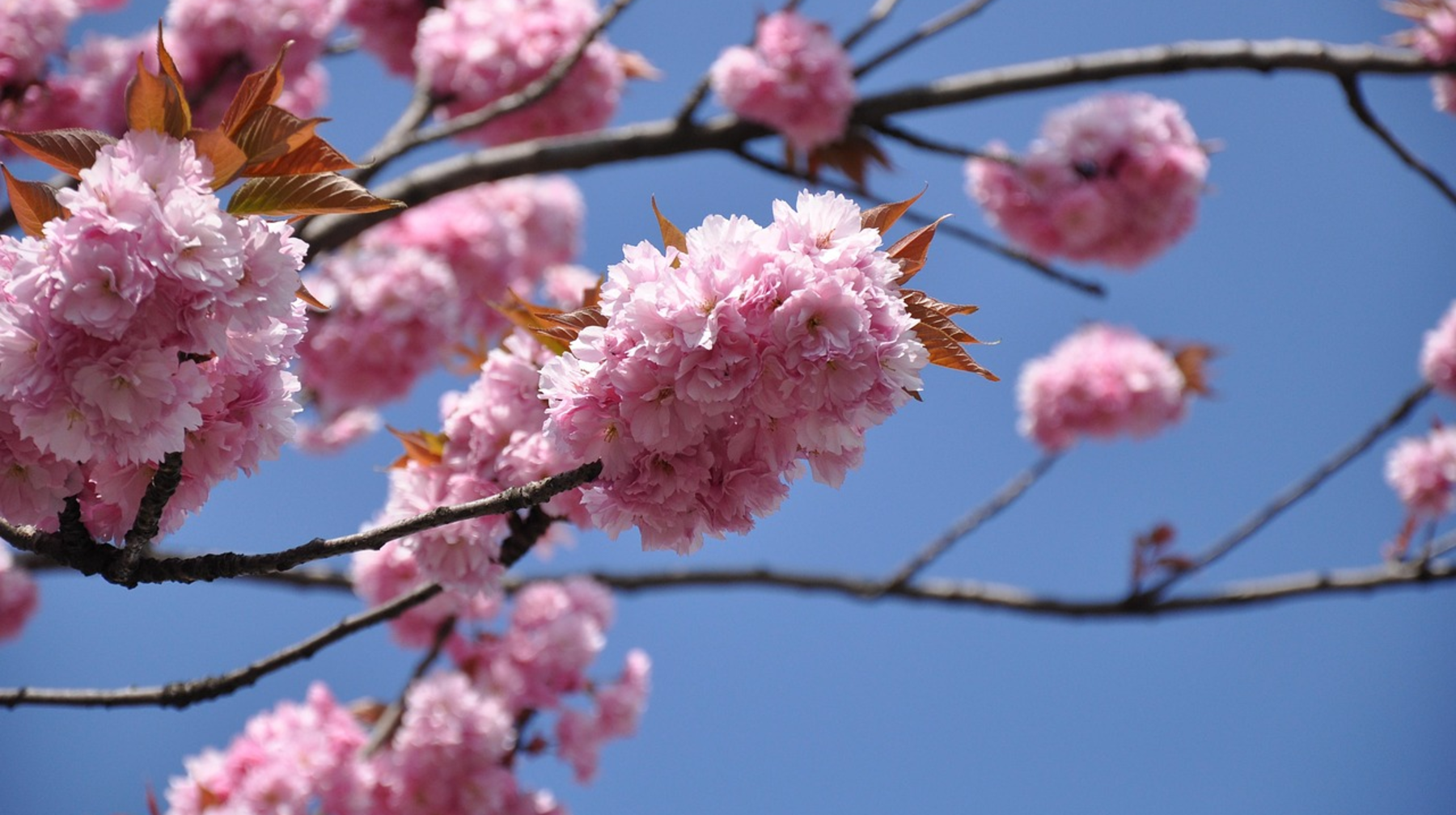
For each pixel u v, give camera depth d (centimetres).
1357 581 742
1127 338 792
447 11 651
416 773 490
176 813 470
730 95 622
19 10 514
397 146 559
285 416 240
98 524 245
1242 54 666
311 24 591
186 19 569
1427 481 731
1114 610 755
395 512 329
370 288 680
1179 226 673
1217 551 748
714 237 213
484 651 538
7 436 227
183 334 207
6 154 522
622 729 547
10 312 203
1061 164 654
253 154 218
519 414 331
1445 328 723
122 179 198
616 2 586
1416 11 668
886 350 208
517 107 580
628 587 779
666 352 207
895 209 232
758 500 223
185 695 339
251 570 232
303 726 502
